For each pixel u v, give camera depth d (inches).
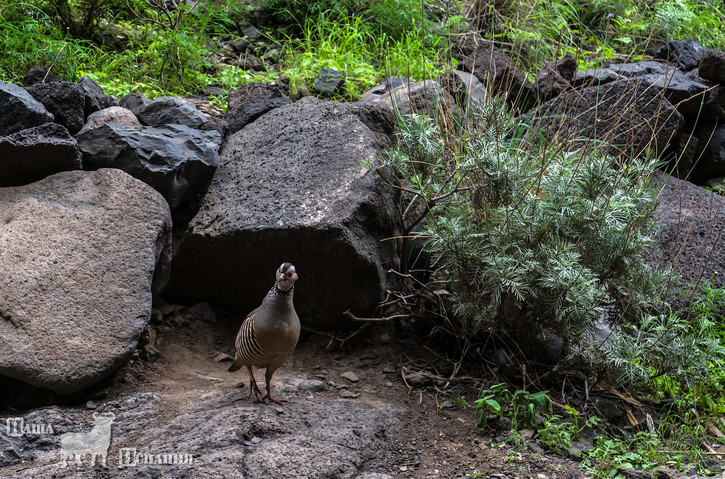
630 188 207.3
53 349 185.6
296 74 306.8
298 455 158.9
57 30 305.0
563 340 211.3
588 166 202.7
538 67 350.3
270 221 214.7
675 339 195.0
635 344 192.5
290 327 169.2
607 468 167.9
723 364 217.0
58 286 194.5
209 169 233.5
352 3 364.2
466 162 201.8
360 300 217.6
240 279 226.8
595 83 306.8
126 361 191.8
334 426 173.9
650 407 199.6
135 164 222.2
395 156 212.2
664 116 286.7
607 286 203.6
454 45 353.4
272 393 190.2
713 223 263.6
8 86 228.7
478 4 377.7
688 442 184.7
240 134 249.9
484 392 191.6
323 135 236.1
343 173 222.5
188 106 251.9
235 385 196.5
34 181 220.2
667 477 161.8
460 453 172.9
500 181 195.9
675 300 234.2
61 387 183.9
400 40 344.8
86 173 217.9
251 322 170.9
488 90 272.1
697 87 302.5
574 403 196.5
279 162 232.8
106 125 227.0
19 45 287.4
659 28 390.9
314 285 219.0
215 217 223.1
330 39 333.1
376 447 171.6
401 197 236.4
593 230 194.9
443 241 196.9
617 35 393.4
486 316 196.9
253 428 166.6
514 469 166.4
